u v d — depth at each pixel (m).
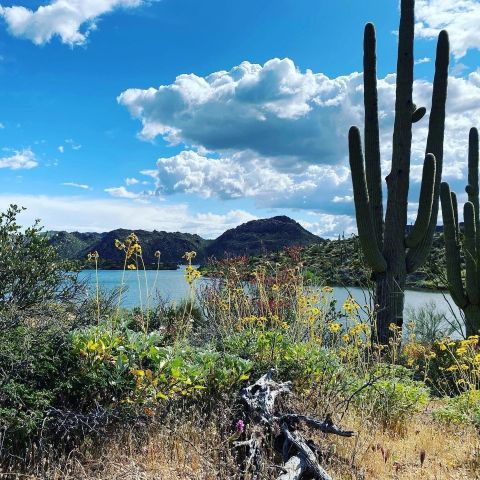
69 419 3.51
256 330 5.96
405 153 10.13
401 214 9.97
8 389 3.38
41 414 3.40
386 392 5.11
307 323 6.20
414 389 5.33
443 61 10.52
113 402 3.85
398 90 10.34
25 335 3.84
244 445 3.51
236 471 3.18
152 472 3.29
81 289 4.68
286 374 4.97
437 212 10.38
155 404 3.96
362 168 9.55
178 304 8.17
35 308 4.21
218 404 4.06
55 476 3.12
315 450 3.56
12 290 4.17
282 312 7.02
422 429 4.80
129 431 3.70
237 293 7.26
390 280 9.70
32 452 3.38
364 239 9.55
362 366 5.83
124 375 4.00
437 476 3.57
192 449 3.52
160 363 4.08
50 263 4.33
